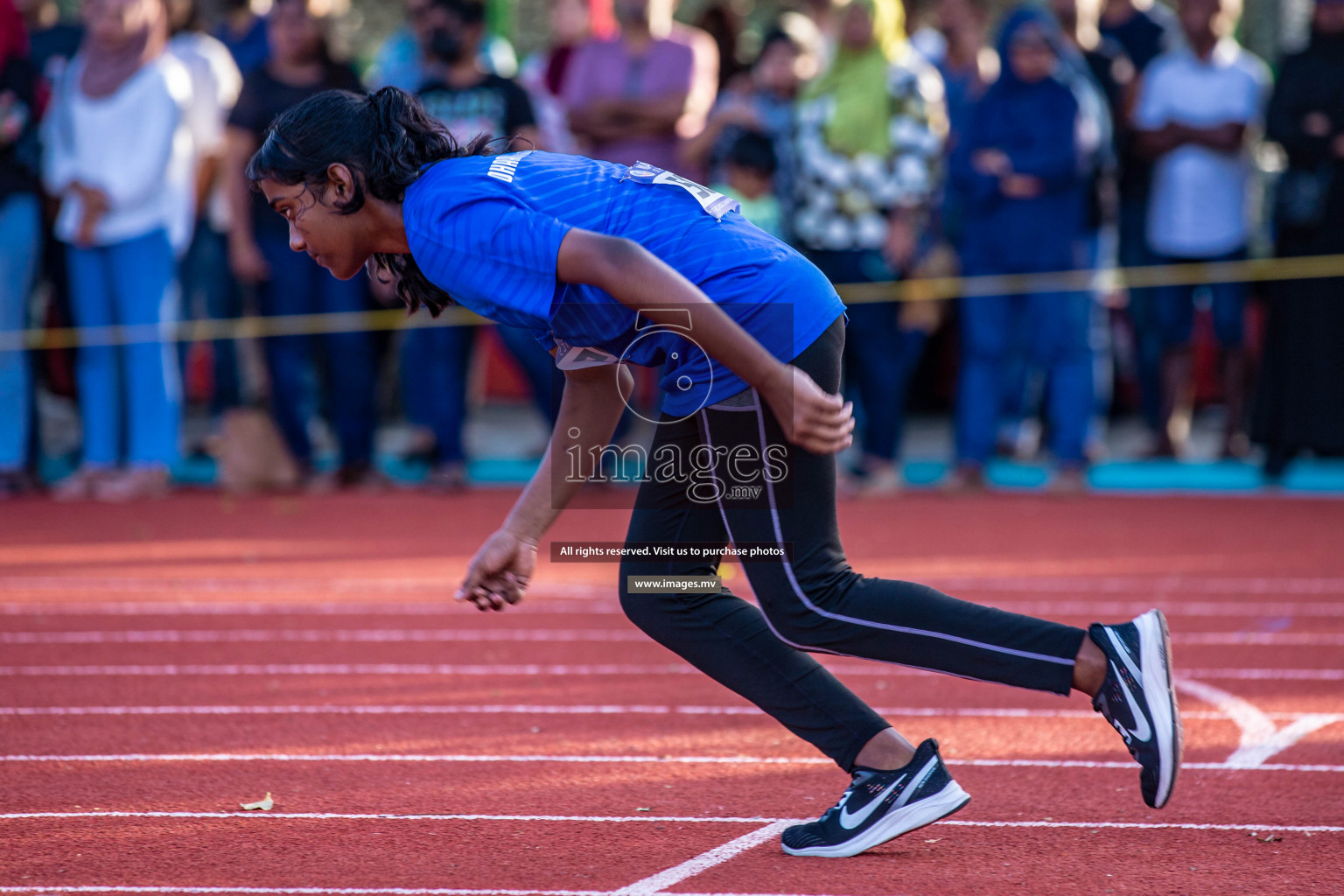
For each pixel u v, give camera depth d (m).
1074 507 23.33
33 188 23.98
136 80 23.48
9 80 23.50
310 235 7.69
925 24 32.03
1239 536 20.38
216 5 34.78
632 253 7.05
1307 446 25.25
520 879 8.09
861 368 24.31
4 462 24.67
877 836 8.33
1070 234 23.77
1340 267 24.75
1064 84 23.34
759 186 24.39
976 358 24.47
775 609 7.99
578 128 24.89
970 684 12.98
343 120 7.55
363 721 11.72
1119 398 35.19
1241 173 26.77
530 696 12.52
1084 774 10.21
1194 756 10.62
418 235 7.41
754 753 10.79
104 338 24.39
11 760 10.59
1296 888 7.93
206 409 37.53
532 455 30.58
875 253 23.42
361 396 25.52
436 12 23.08
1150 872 8.18
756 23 41.31
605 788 9.92
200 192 25.91
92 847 8.66
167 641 14.66
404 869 8.26
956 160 24.05
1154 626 7.71
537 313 7.26
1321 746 10.88
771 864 8.35
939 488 25.14
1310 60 24.73
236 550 19.78
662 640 8.42
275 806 9.50
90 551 19.77
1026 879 8.06
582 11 28.00
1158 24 28.22
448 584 17.56
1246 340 29.03
